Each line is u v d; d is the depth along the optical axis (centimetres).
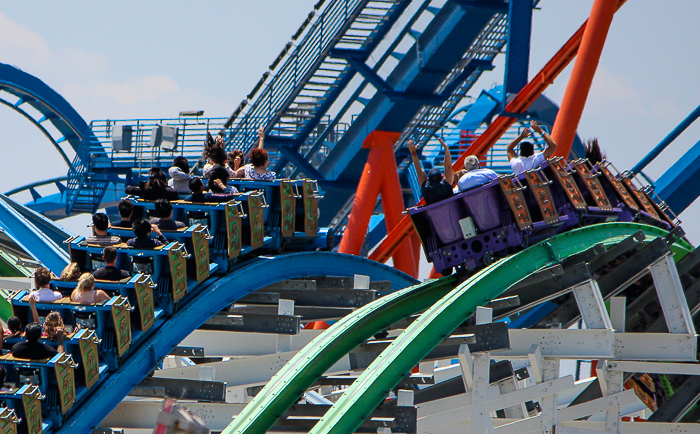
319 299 5556
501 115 7600
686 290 5450
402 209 8144
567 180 4791
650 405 6725
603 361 4878
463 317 4100
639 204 5744
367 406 3738
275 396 3831
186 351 4994
